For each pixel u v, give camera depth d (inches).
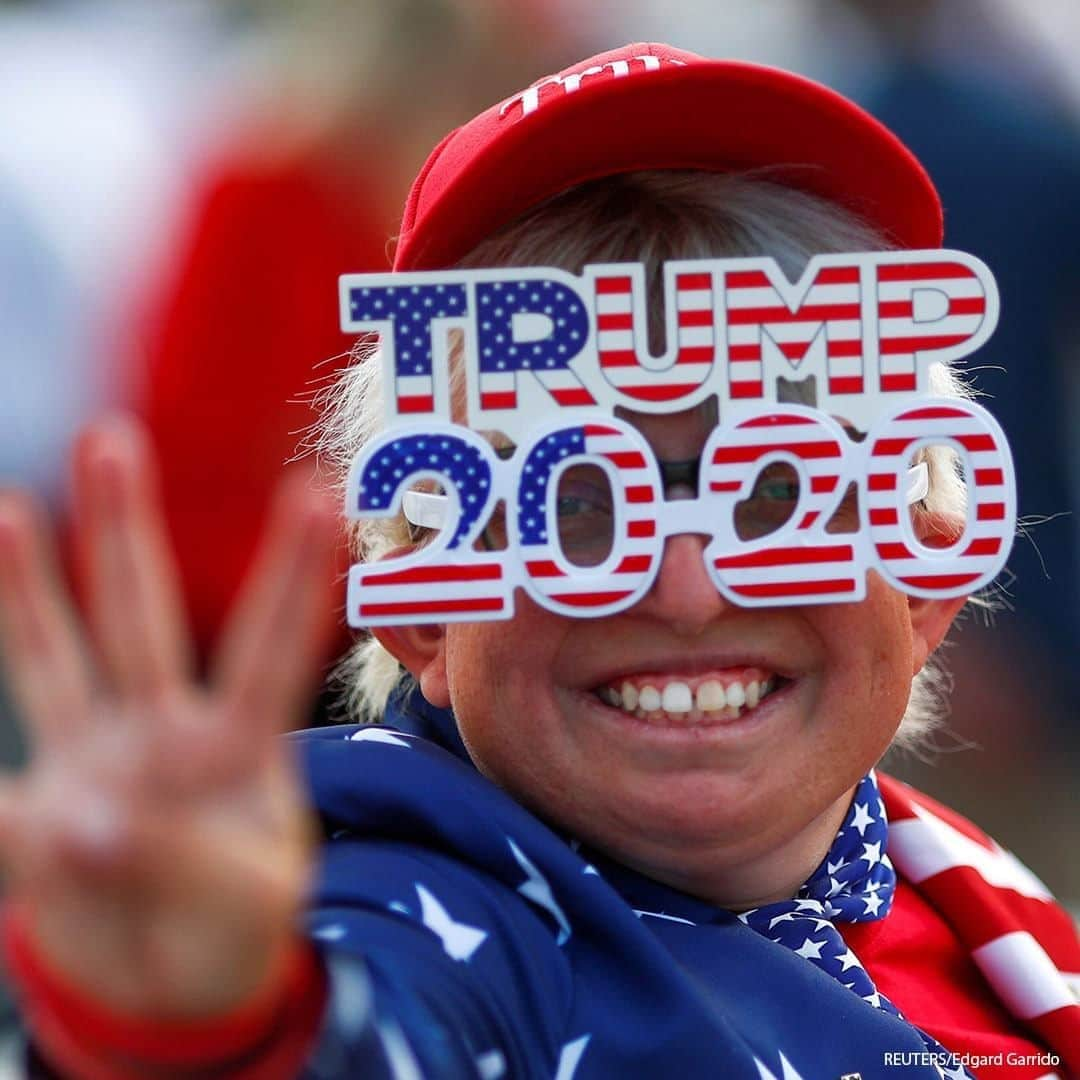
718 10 741.9
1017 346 582.6
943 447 318.0
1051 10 604.7
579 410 270.1
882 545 272.8
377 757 278.8
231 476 461.4
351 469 267.7
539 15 495.2
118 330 473.7
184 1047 197.8
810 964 288.5
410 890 257.0
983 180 577.3
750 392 272.2
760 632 281.4
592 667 280.7
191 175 474.3
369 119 467.5
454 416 290.0
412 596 267.0
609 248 290.2
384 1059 217.2
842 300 273.3
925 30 585.0
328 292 463.8
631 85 276.8
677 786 281.3
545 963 260.7
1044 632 595.5
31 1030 210.2
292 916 201.5
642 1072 257.8
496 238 294.2
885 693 290.5
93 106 528.7
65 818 191.8
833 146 289.4
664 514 269.4
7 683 468.8
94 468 195.3
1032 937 342.6
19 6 612.4
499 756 288.7
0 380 479.2
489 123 302.5
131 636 195.9
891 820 349.4
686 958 281.1
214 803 194.9
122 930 191.9
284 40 492.4
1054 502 588.1
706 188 292.8
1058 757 608.1
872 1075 276.7
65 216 493.0
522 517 267.6
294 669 197.9
